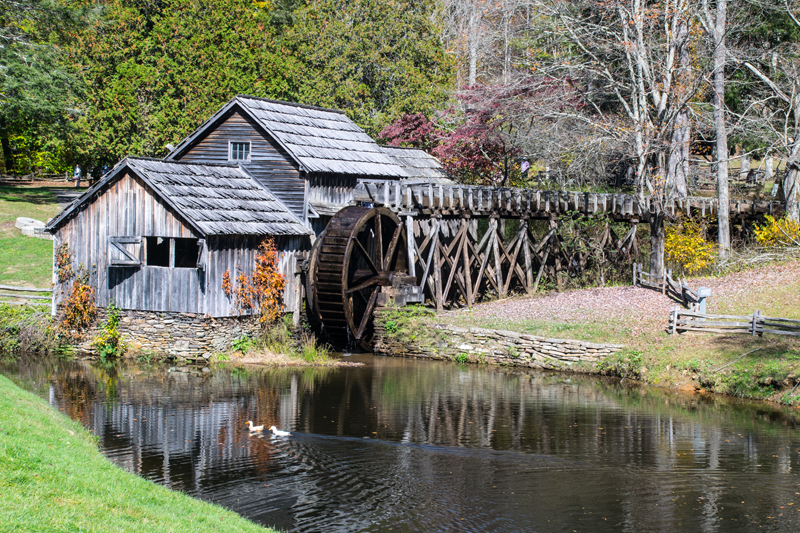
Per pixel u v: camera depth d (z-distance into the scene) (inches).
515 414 623.5
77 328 873.5
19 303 945.5
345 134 1101.1
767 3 1274.6
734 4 1283.2
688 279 1082.1
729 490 447.5
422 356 907.4
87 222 871.1
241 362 832.9
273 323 909.8
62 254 880.3
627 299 984.3
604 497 434.0
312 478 456.8
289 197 965.8
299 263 942.4
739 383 700.0
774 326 756.6
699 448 531.2
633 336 837.8
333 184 1010.7
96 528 294.0
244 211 890.1
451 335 900.6
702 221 1252.5
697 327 805.2
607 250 1187.9
